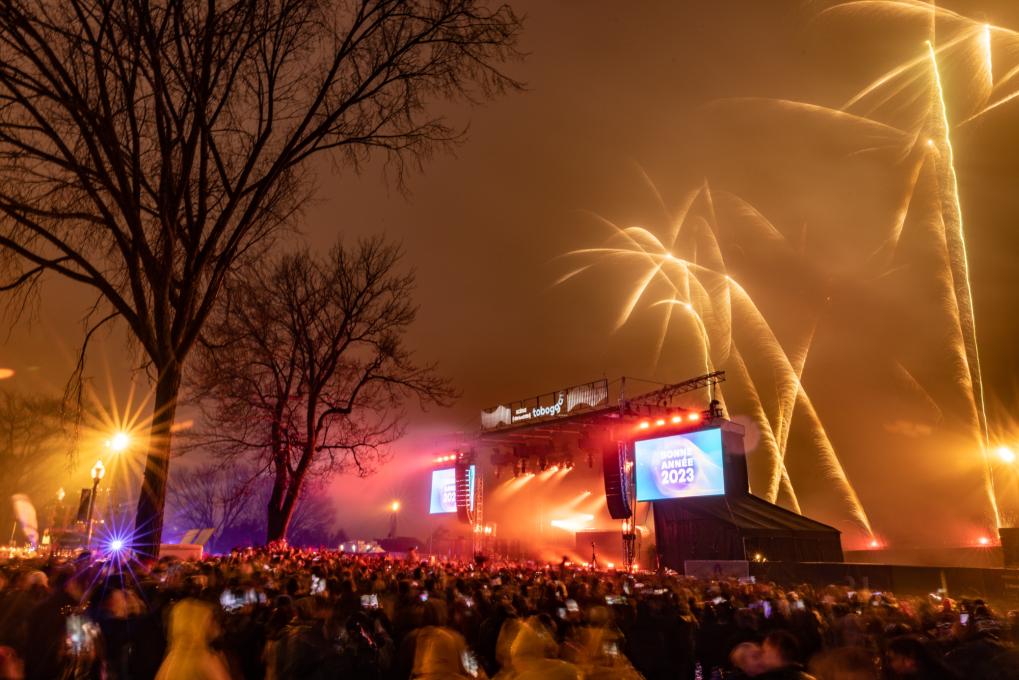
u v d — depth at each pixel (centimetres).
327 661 558
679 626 912
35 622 636
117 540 1116
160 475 1128
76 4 1065
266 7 1218
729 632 933
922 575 1766
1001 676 514
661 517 3189
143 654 639
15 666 453
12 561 1407
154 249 1252
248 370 2473
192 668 484
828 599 1095
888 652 464
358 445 2800
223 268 1232
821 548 2956
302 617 668
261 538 5931
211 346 1537
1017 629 642
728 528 2859
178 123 1160
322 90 1290
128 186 1111
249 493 3231
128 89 1101
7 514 3516
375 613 715
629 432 3400
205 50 1152
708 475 3020
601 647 588
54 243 1102
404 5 1300
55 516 1917
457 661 508
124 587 736
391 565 1652
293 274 2633
